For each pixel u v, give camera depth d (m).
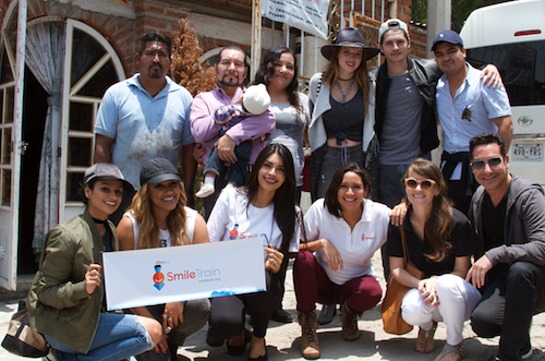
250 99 3.94
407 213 3.79
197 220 3.52
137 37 6.57
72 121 6.23
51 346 3.02
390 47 4.36
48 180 6.23
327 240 3.92
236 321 3.41
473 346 3.85
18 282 5.52
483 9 6.51
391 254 3.87
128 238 3.36
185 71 6.01
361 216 3.92
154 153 4.16
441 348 3.83
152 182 3.26
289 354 3.77
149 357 3.26
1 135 5.60
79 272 2.91
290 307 4.90
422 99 4.45
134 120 4.12
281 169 3.65
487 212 3.69
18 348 2.98
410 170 3.67
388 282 4.20
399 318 3.76
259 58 5.97
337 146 4.38
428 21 8.45
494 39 6.39
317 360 3.65
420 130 4.52
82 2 6.19
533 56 6.14
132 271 3.13
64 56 6.14
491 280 3.69
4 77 5.67
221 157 4.04
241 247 3.33
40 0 5.93
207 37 7.26
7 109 5.53
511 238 3.53
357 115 4.33
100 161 4.16
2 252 5.33
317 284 3.81
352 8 7.34
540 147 6.00
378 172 4.59
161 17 6.62
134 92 4.18
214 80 6.09
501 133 4.15
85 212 3.07
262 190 3.74
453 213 3.72
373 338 4.07
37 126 7.98
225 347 3.95
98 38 6.35
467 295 3.50
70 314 2.88
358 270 4.02
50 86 6.20
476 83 4.23
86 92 6.34
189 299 3.22
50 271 2.87
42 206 6.26
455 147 4.31
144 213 3.33
